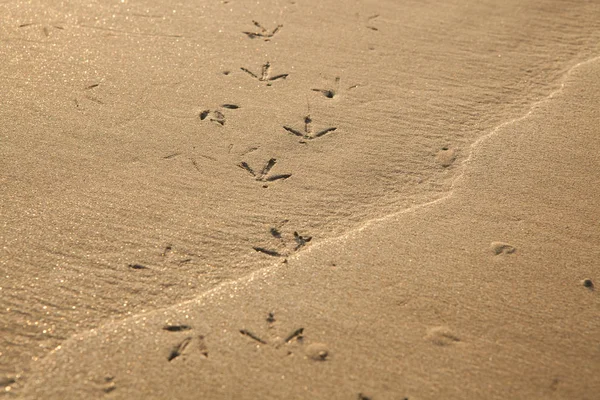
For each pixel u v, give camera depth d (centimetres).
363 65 283
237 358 163
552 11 335
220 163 225
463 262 194
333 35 302
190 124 242
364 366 163
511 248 199
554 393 159
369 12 324
